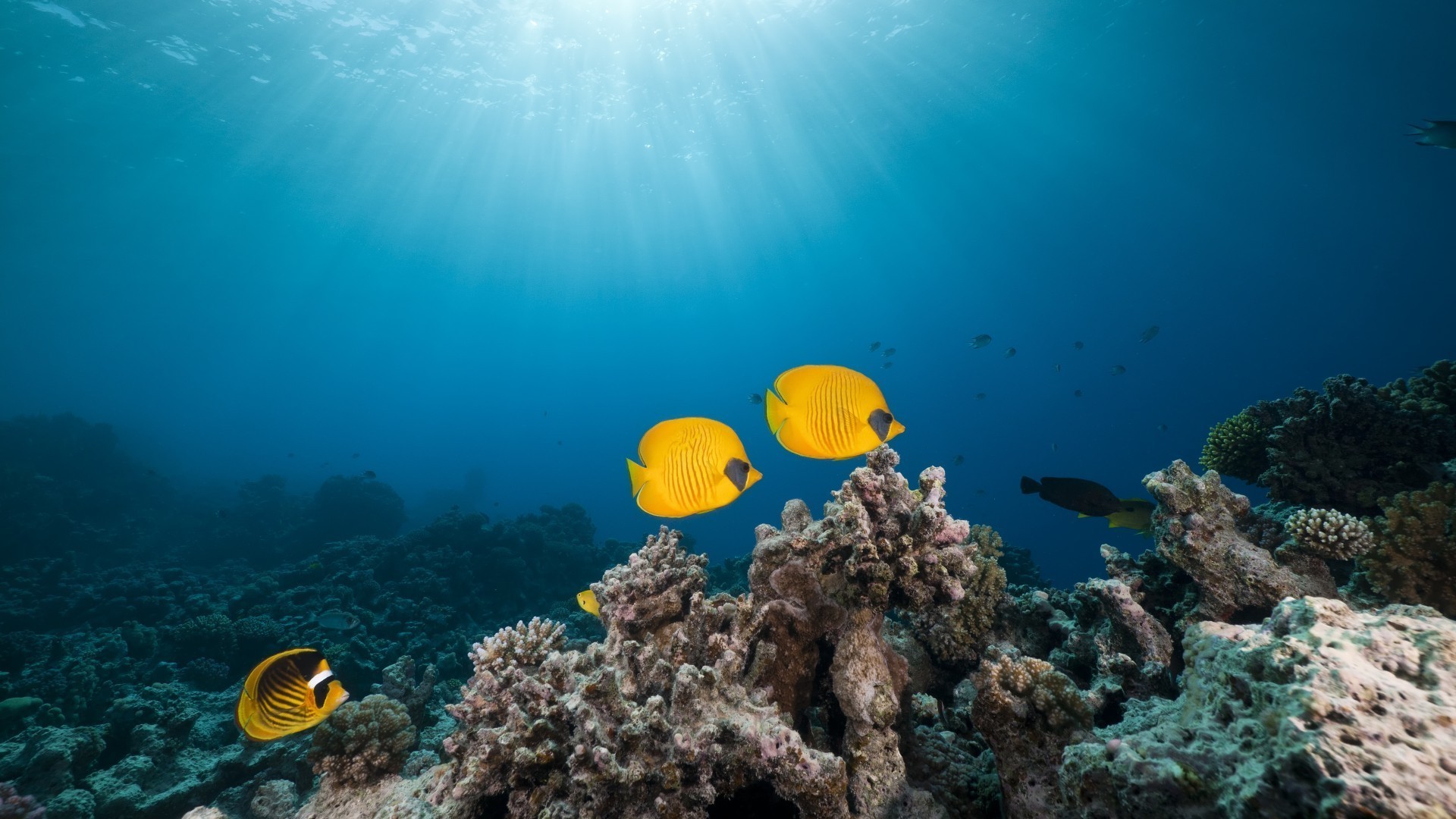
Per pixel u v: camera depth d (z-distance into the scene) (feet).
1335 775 4.56
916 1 102.68
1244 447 19.01
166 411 355.56
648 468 8.54
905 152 159.02
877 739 10.28
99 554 61.31
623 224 231.30
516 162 175.22
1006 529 189.78
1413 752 4.56
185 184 146.00
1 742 22.00
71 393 326.85
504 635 12.84
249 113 123.95
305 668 9.37
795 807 8.88
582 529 64.69
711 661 10.73
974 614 15.15
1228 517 13.51
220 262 205.46
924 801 9.54
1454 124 20.18
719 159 174.29
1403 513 12.34
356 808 12.62
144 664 30.14
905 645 15.61
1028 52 112.98
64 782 18.43
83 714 25.63
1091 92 123.85
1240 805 5.11
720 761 8.59
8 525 55.67
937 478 12.62
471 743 11.21
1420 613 6.47
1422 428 15.28
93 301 232.94
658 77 128.47
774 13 107.34
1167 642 12.72
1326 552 12.48
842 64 122.72
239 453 279.28
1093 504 16.05
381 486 83.15
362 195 176.55
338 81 120.67
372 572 44.32
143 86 107.24
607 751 8.30
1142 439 232.53
